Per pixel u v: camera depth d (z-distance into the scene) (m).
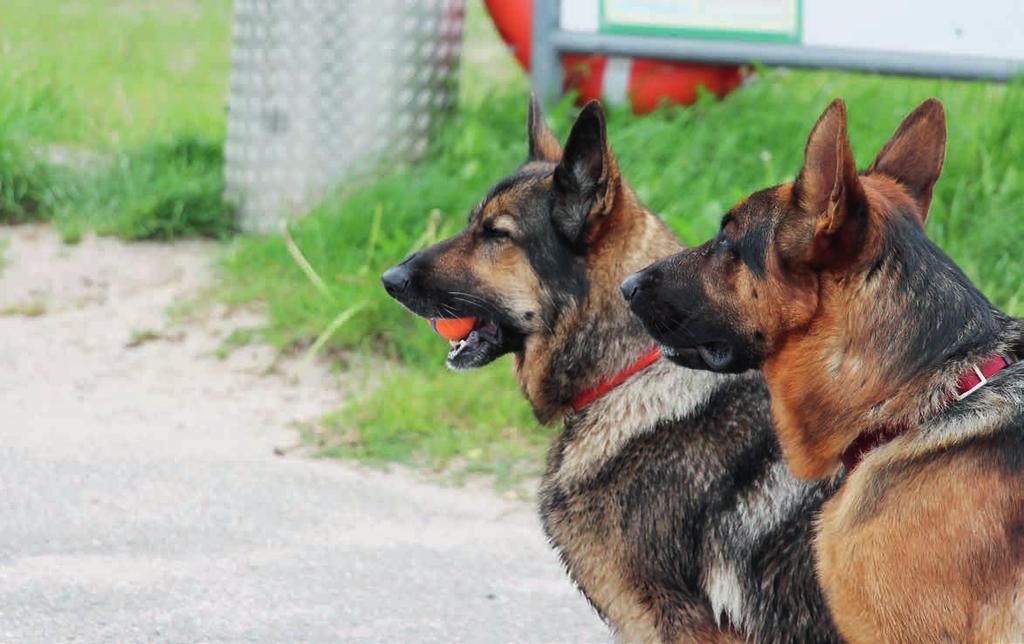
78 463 8.45
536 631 6.70
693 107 13.04
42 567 7.03
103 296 11.38
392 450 9.00
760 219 5.15
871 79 13.88
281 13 12.09
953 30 11.76
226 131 14.05
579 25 12.85
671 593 5.80
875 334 4.95
